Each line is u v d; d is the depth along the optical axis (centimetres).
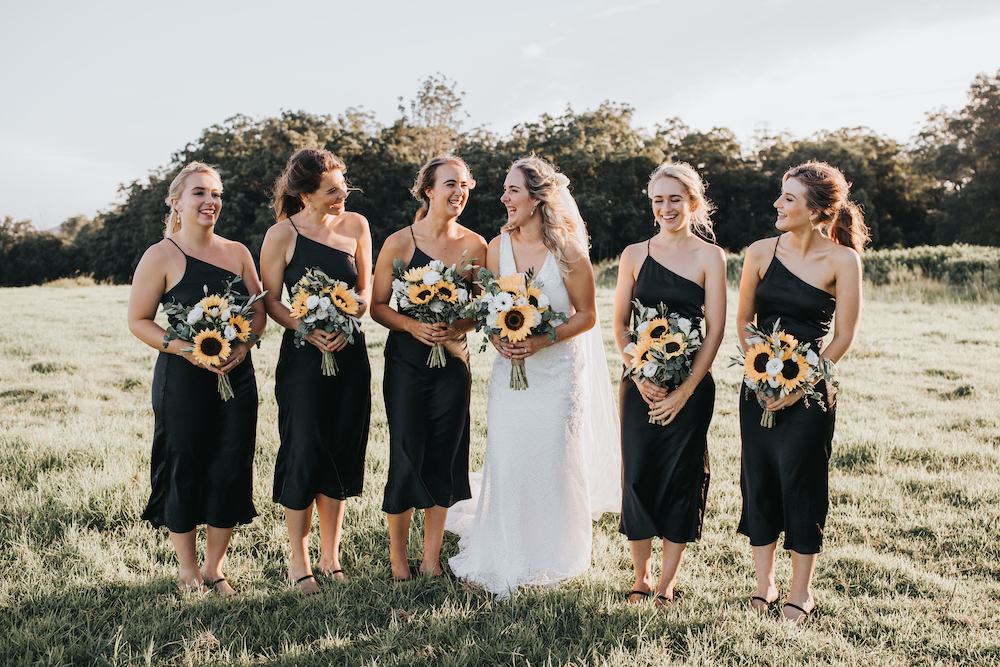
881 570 361
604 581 357
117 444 548
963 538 396
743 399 345
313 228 372
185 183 347
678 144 5694
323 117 5381
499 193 4734
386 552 395
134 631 300
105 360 949
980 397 717
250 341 339
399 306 364
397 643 295
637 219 4719
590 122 5559
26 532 393
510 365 367
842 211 336
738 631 304
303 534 356
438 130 5556
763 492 335
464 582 362
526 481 362
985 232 4675
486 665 284
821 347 342
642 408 343
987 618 315
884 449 551
